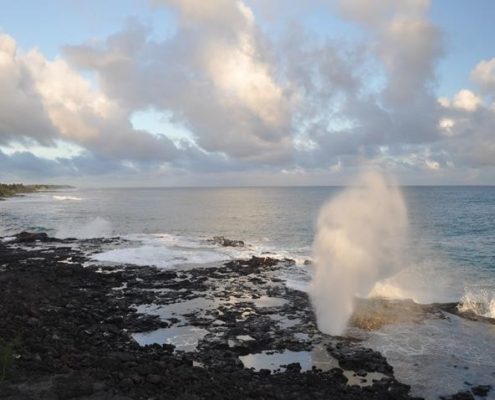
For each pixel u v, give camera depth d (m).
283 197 144.75
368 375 14.41
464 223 52.69
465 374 14.48
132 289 24.66
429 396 13.12
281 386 13.22
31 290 22.47
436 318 19.42
